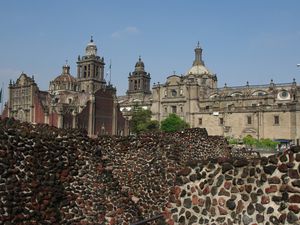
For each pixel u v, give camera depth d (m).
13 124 15.44
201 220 11.92
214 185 11.84
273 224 10.58
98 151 16.45
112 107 127.81
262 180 10.97
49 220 13.85
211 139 29.75
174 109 141.62
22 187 13.29
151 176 20.38
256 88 141.00
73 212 14.68
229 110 129.50
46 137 14.62
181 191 12.41
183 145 27.19
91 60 168.12
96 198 15.35
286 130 119.25
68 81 163.00
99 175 15.78
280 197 10.59
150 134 22.08
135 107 148.00
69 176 14.98
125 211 15.70
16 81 130.62
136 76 186.75
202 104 141.00
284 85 135.88
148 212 19.91
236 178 11.48
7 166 13.03
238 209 11.29
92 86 165.25
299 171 10.35
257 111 124.06
